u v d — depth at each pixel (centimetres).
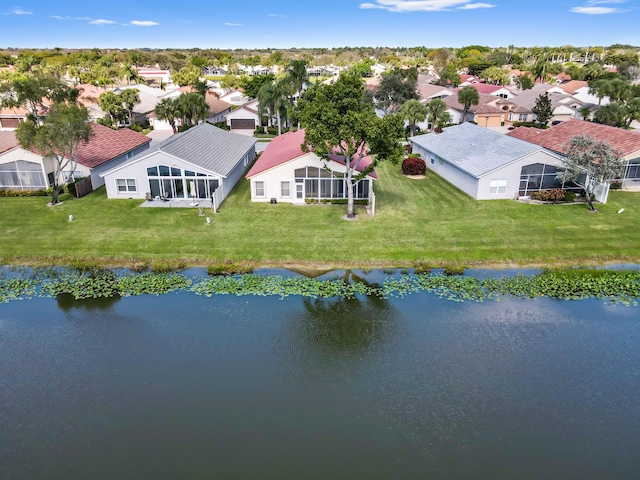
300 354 2014
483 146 4325
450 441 1577
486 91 9844
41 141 3400
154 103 8500
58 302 2427
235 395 1778
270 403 1738
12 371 1916
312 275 2686
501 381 1856
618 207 3575
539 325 2230
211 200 3812
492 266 2778
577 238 3067
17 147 3822
